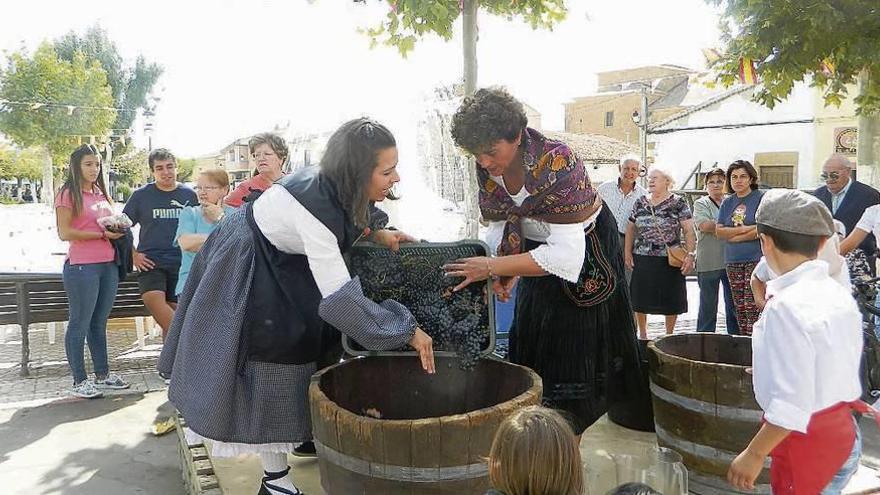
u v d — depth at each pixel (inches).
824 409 82.7
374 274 107.8
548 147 101.0
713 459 113.3
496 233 117.3
